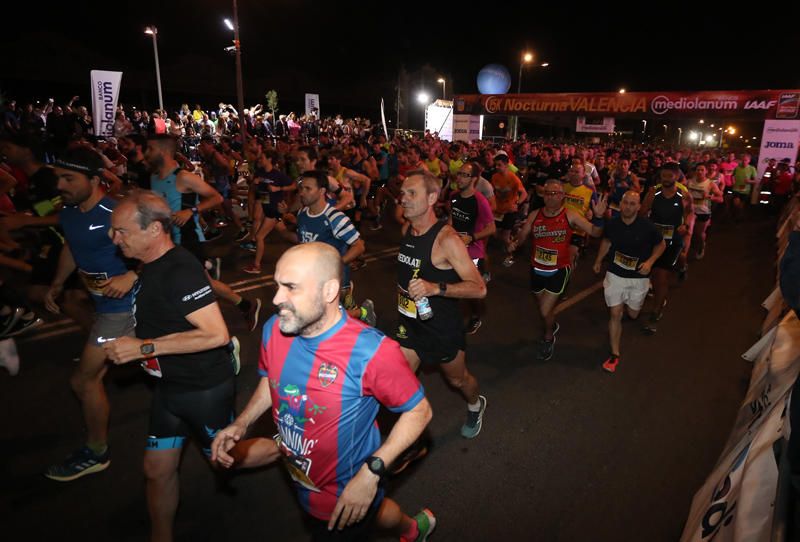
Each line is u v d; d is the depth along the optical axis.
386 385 1.92
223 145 14.84
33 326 5.48
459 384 3.71
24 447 3.77
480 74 33.94
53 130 14.46
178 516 3.19
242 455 2.77
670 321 6.84
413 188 3.26
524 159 17.83
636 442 4.08
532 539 3.08
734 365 5.52
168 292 2.50
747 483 2.36
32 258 5.36
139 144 7.43
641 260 5.03
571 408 4.55
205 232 9.31
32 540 2.98
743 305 7.59
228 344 2.79
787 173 15.91
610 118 23.66
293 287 1.80
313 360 1.93
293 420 2.00
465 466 3.71
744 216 17.03
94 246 3.21
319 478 2.07
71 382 3.37
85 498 3.31
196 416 2.63
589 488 3.53
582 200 8.05
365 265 9.09
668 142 57.41
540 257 5.18
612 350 5.27
